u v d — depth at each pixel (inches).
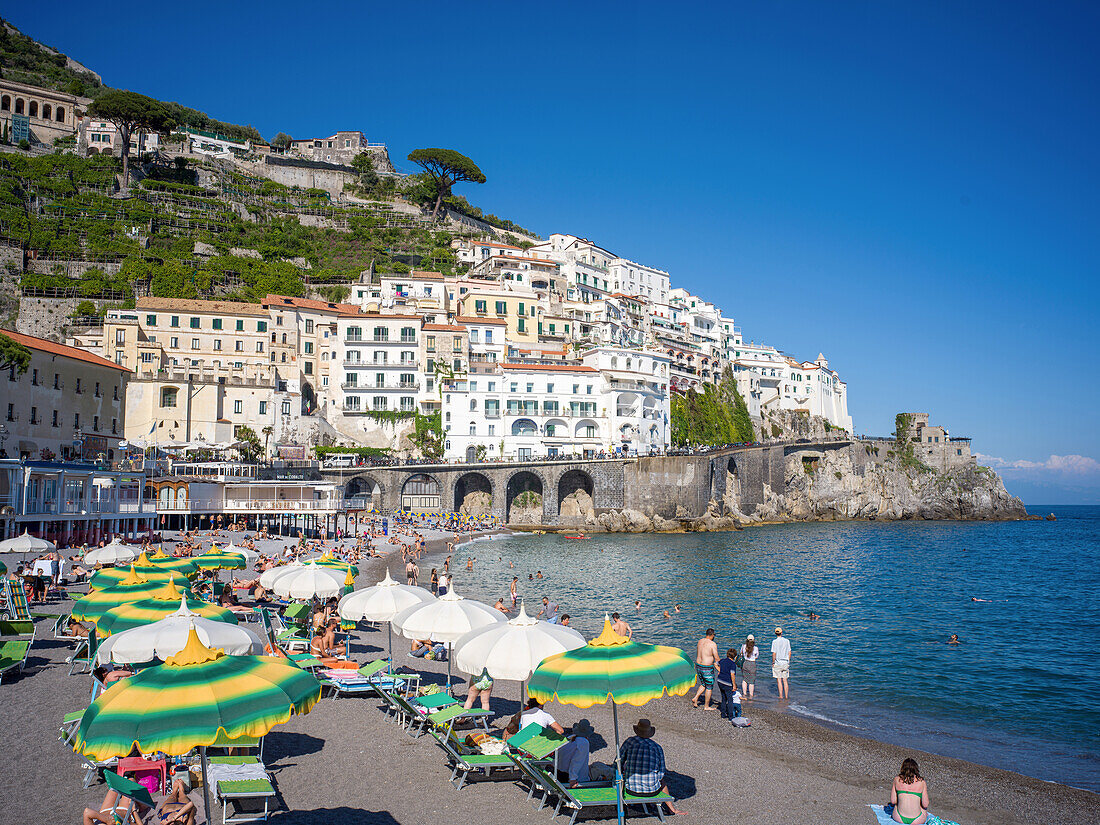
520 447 4436.5
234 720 382.3
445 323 4687.5
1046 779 748.0
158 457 3122.5
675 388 5467.5
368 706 780.6
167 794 478.6
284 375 4242.1
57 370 2679.6
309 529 3009.4
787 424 6953.7
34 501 1845.5
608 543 3494.1
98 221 5007.4
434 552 2984.7
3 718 663.1
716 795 611.2
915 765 539.8
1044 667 1301.7
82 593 1024.2
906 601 2085.4
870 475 6058.1
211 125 7519.7
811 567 2812.5
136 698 387.5
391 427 4313.5
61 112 5797.2
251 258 5364.2
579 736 569.6
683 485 4352.9
